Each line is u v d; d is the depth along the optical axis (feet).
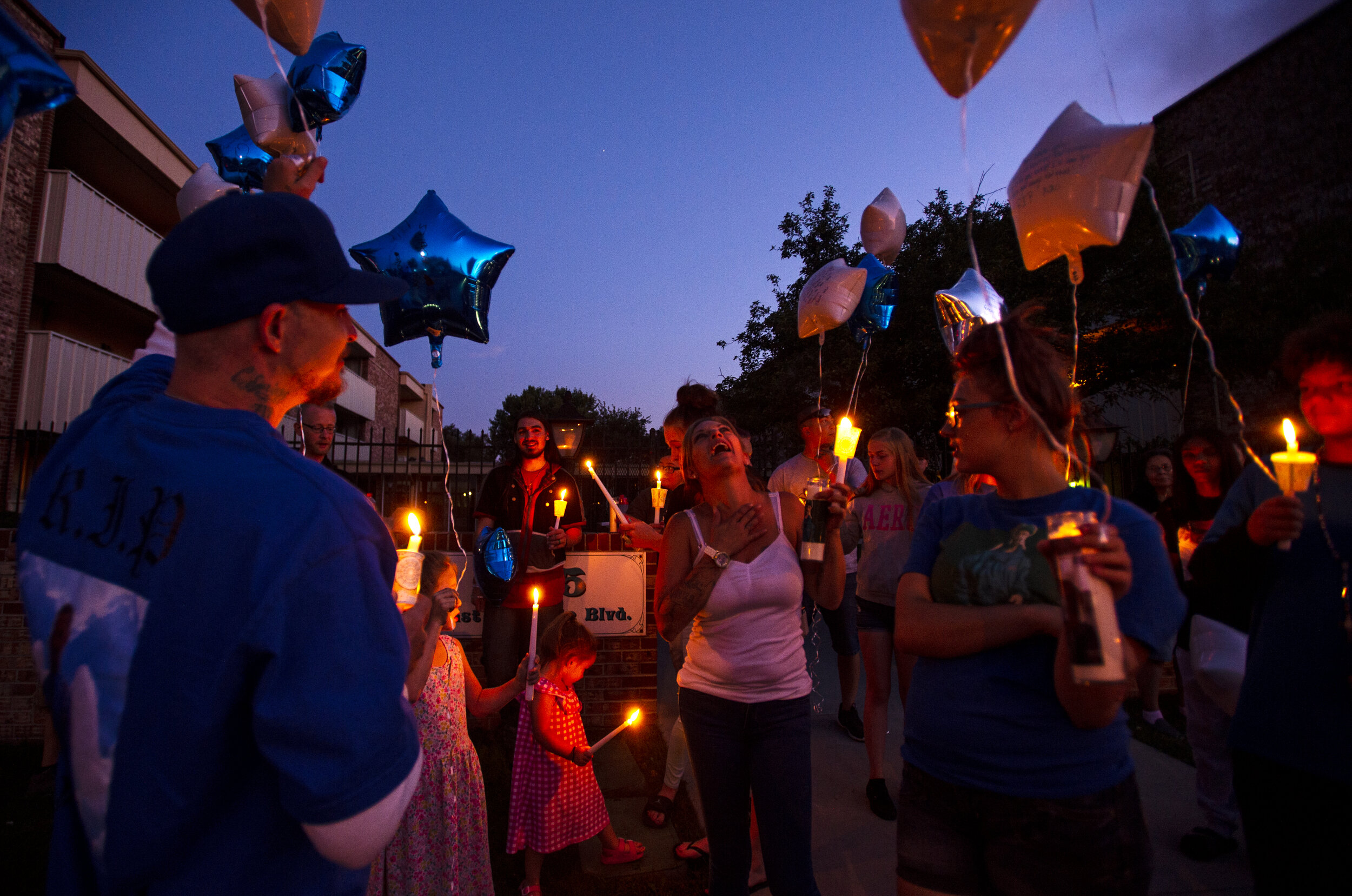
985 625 4.53
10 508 31.37
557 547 13.60
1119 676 3.62
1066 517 3.90
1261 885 5.10
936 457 42.42
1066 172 5.25
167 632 2.90
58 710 3.01
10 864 9.43
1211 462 10.72
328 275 3.60
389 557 3.46
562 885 9.25
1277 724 5.07
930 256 42.93
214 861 2.91
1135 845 4.23
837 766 12.64
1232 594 5.77
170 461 3.17
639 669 15.37
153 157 38.91
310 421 11.51
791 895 6.74
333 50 7.23
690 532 7.71
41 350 33.12
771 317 50.11
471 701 8.89
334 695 2.89
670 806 10.89
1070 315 36.24
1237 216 39.55
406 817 7.34
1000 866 4.40
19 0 30.50
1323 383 5.29
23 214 32.48
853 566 14.29
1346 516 5.11
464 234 9.02
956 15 3.96
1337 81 34.55
